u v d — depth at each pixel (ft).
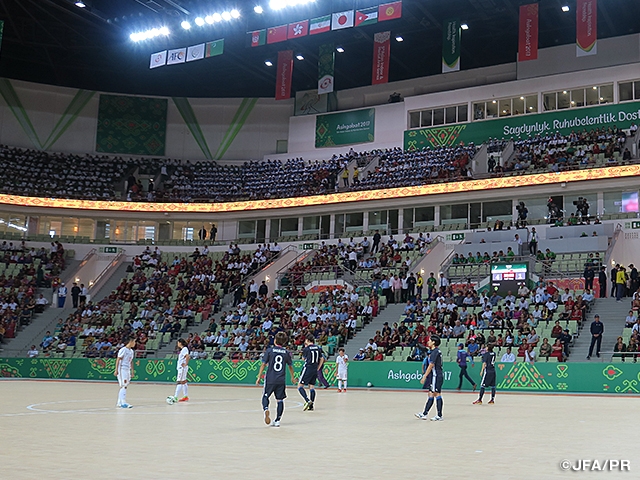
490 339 86.84
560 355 83.15
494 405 58.29
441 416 43.96
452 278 114.52
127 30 148.87
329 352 97.71
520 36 121.08
